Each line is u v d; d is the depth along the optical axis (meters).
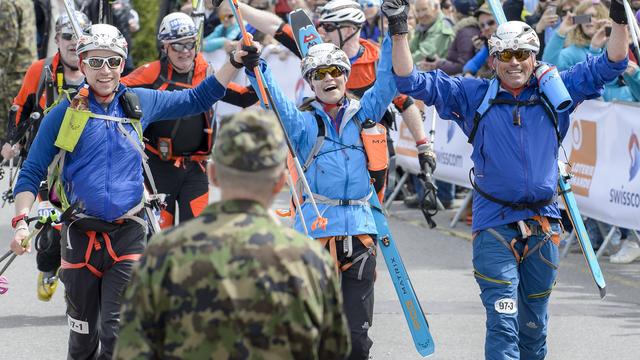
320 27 14.35
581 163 18.84
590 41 19.31
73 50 14.27
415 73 11.14
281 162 6.35
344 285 11.14
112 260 10.73
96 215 10.64
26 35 26.44
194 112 11.24
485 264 11.21
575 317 15.04
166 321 6.20
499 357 10.98
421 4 23.97
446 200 23.94
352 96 11.57
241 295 6.12
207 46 26.25
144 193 10.95
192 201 15.01
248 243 6.18
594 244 19.44
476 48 22.94
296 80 26.55
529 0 22.47
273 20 15.25
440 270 18.03
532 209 11.20
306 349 6.21
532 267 11.36
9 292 16.20
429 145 13.09
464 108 11.38
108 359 10.64
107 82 10.65
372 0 22.67
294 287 6.16
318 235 11.03
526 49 11.01
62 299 15.91
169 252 6.19
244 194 6.32
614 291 16.62
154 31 33.72
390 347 13.68
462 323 14.71
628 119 17.47
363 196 11.19
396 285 11.66
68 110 10.62
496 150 11.19
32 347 13.57
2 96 26.48
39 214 14.21
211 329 6.12
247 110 6.42
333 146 11.15
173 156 14.80
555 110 11.16
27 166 10.70
